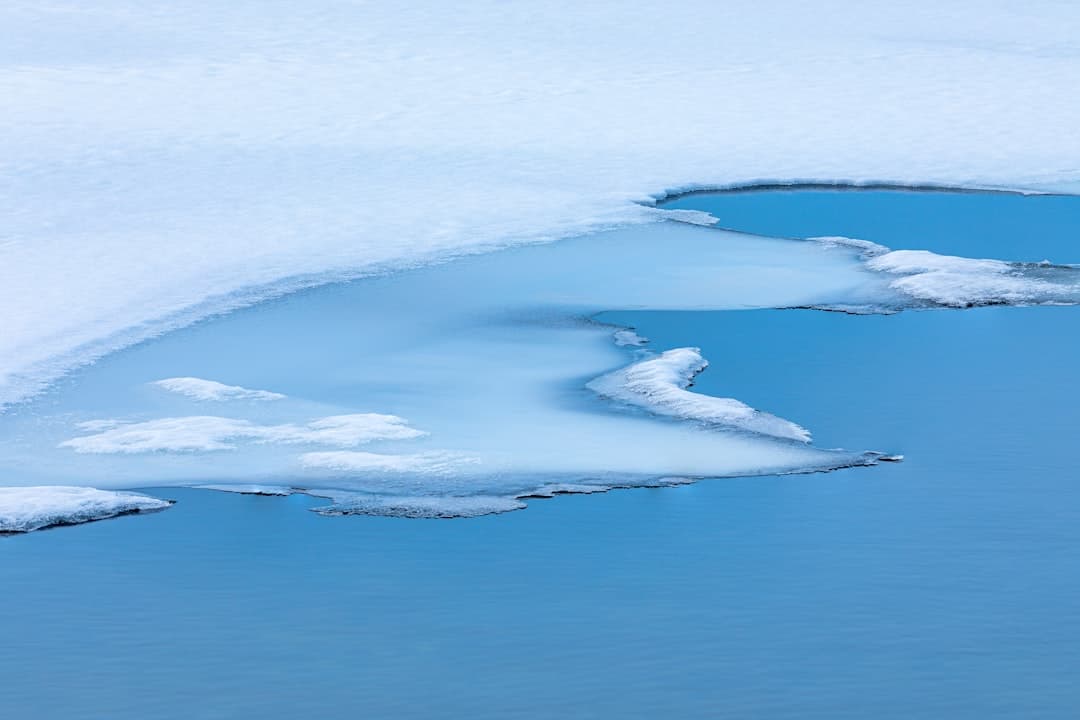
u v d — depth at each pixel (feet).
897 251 90.07
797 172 119.24
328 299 79.46
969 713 36.60
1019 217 104.32
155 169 113.70
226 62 159.53
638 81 154.10
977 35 183.52
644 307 79.15
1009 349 70.95
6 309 74.69
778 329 74.90
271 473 53.67
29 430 58.49
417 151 123.75
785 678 38.34
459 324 75.05
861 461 54.80
